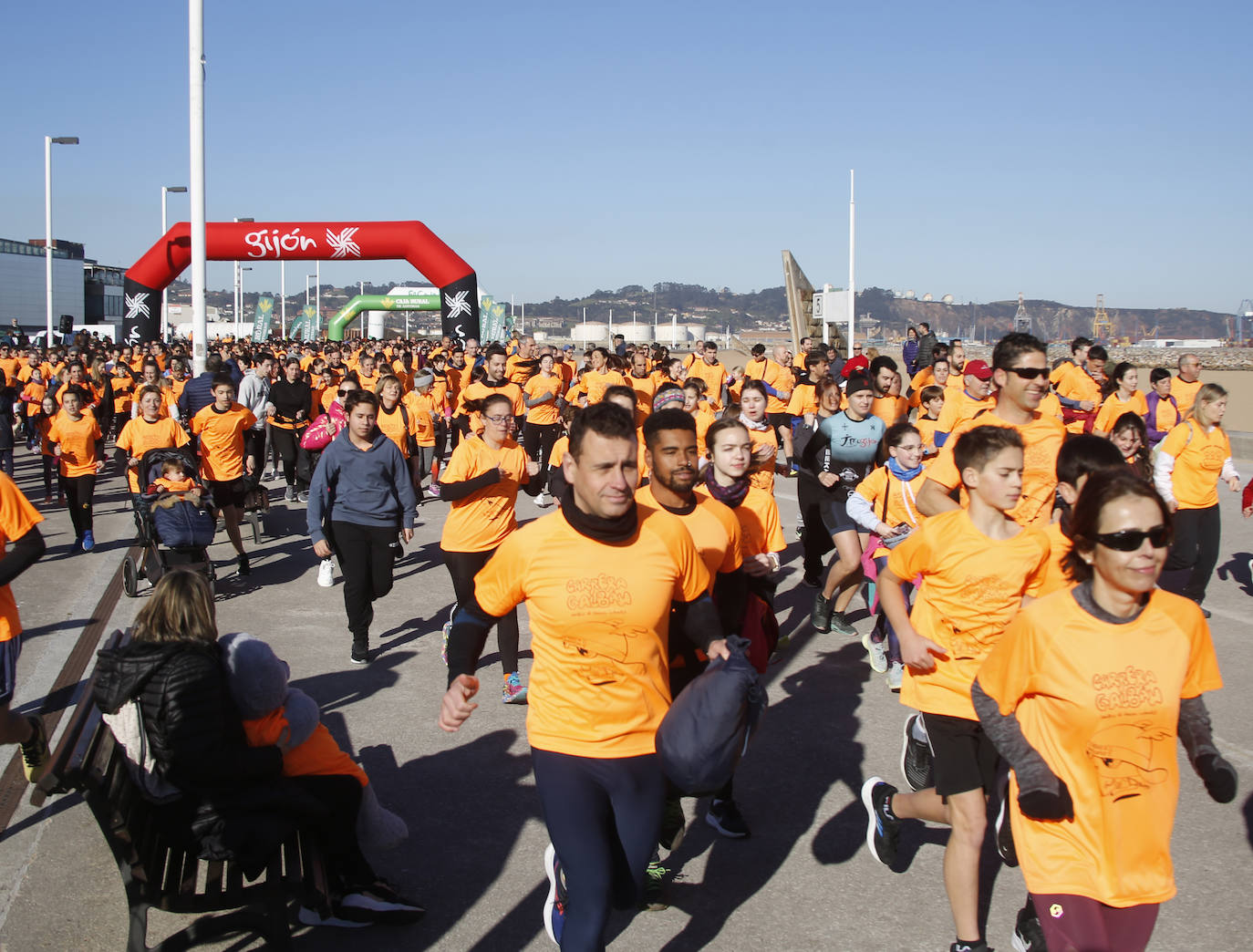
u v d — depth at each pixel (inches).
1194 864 169.8
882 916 156.4
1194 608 113.8
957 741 144.3
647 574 126.6
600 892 119.0
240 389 561.6
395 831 165.0
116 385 789.9
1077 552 115.0
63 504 570.3
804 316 1245.7
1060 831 115.3
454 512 261.3
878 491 259.9
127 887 134.4
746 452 190.2
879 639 267.3
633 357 645.9
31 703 254.8
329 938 151.5
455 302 1168.2
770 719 237.3
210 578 339.9
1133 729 112.1
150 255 1171.3
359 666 279.9
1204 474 297.3
